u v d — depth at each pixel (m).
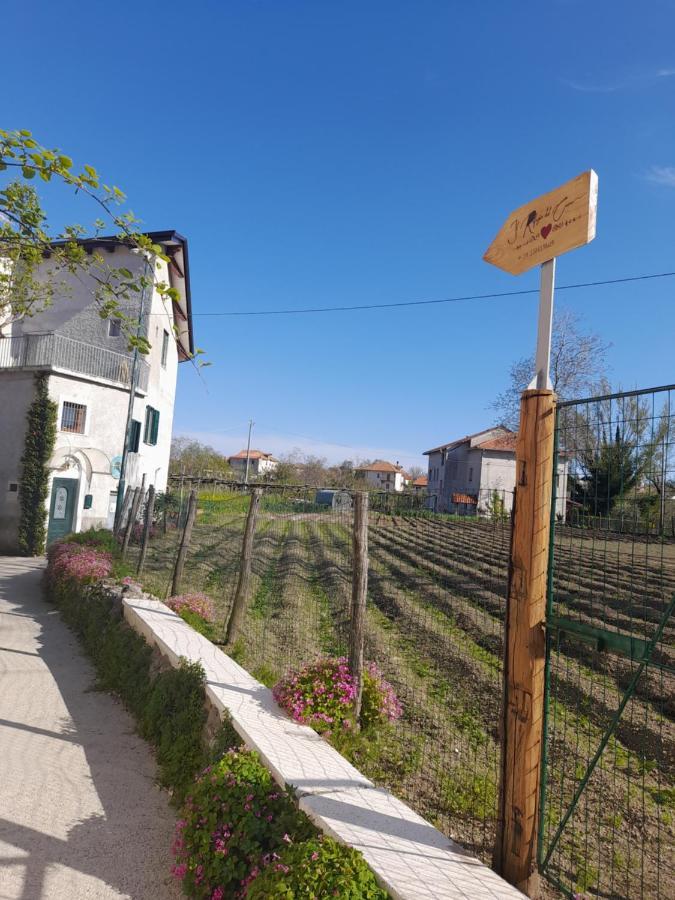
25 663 7.61
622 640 2.72
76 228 5.52
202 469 50.22
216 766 3.63
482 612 8.13
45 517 18.91
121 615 8.24
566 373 30.22
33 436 18.89
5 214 5.37
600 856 3.63
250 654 7.27
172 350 27.34
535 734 2.99
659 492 2.71
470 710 5.94
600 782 4.64
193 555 15.62
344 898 2.43
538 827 3.04
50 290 8.62
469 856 2.87
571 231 2.99
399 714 5.13
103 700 6.49
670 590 3.40
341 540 15.24
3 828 3.81
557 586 4.72
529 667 3.00
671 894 3.24
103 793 4.40
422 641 8.15
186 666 5.44
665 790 4.50
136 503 14.49
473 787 4.34
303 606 10.57
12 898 3.14
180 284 23.75
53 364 19.42
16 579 14.33
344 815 3.07
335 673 4.83
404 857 2.75
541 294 3.16
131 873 3.46
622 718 5.78
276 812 3.28
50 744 5.20
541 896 3.07
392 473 89.56
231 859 3.06
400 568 12.66
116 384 20.92
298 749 3.86
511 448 50.03
